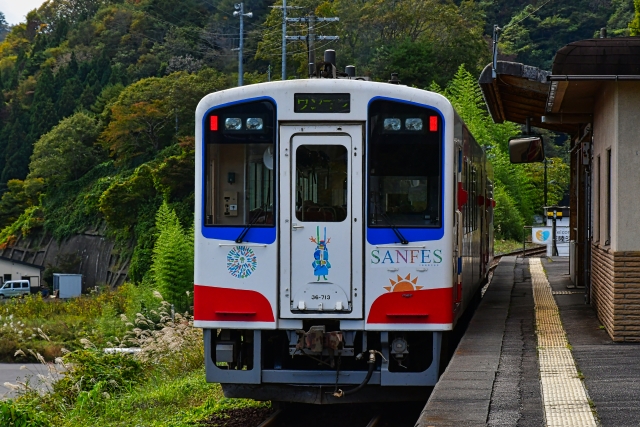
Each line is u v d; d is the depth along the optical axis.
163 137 89.62
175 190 75.56
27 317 44.78
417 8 71.31
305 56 66.88
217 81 87.38
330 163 8.82
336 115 8.79
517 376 7.93
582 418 6.29
